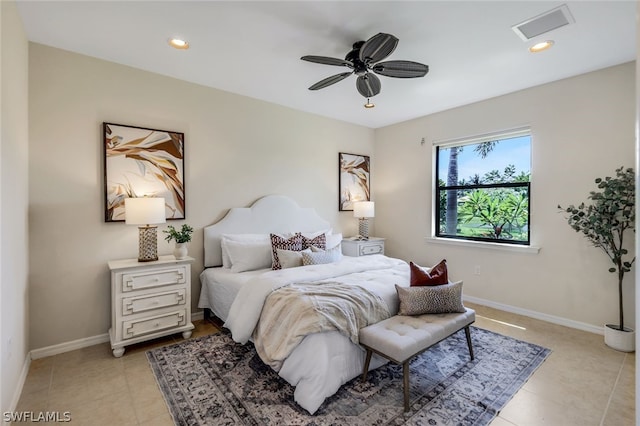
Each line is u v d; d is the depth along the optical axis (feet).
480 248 12.30
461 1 6.24
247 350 8.29
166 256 9.70
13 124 6.18
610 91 9.18
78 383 6.76
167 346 8.55
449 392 6.39
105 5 6.39
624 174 8.41
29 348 7.73
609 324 9.12
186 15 6.75
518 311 11.21
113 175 8.97
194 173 10.62
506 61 8.84
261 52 8.45
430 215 14.12
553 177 10.34
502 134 11.65
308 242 11.20
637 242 2.75
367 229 15.07
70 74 8.36
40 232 7.95
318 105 12.94
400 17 6.79
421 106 12.94
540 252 10.68
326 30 7.34
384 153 16.22
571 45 7.95
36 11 6.57
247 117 11.91
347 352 6.37
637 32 2.71
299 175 13.61
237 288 8.77
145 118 9.59
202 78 10.22
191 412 5.77
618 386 6.65
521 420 5.59
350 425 5.39
